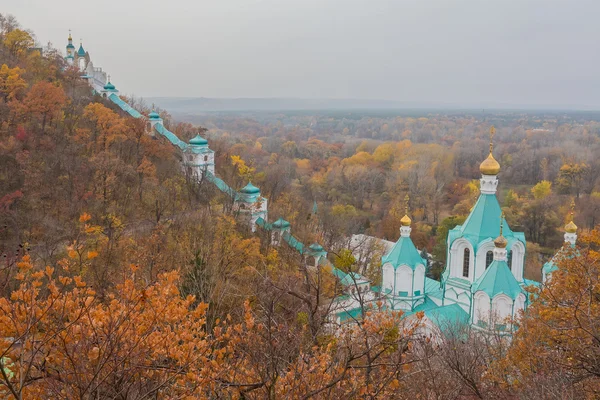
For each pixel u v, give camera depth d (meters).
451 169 184.38
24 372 13.25
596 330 21.55
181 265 43.97
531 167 180.75
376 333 18.95
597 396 21.75
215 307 30.47
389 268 54.84
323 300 30.92
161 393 15.64
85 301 14.34
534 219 116.56
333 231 68.56
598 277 25.17
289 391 15.70
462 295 51.12
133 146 87.06
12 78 82.38
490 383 28.36
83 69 133.50
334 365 18.02
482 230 51.06
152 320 15.38
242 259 47.62
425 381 23.52
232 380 16.27
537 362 26.50
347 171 158.62
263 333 18.86
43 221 59.62
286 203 89.50
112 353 14.09
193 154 91.06
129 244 47.31
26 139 74.69
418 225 113.88
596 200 128.00
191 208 72.56
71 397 13.54
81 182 69.62
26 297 13.69
